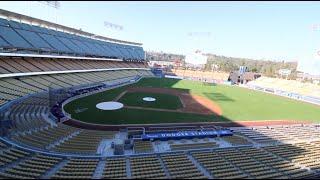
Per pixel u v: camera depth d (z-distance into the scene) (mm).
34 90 51469
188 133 36281
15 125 32906
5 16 65000
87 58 80875
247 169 25078
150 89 76625
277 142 35375
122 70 100125
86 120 42312
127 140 32156
